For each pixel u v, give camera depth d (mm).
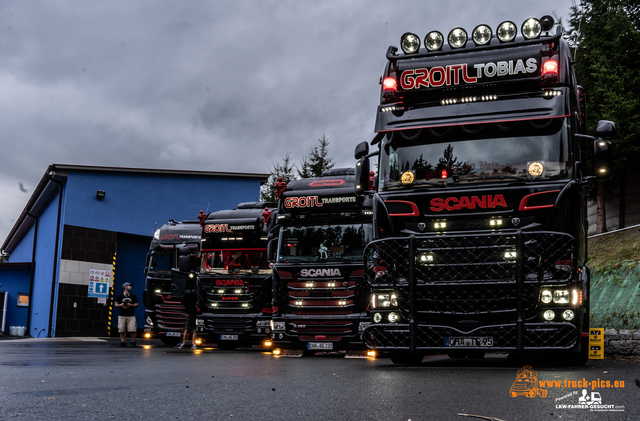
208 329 15000
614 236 18203
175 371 7176
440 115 8078
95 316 25562
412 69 8305
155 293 18562
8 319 30391
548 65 7809
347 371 7129
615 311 11844
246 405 4004
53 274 25359
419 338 7344
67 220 25203
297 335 12383
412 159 8039
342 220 12828
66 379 6000
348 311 12250
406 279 7500
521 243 7094
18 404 4047
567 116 7633
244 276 14945
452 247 7363
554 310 6941
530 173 7508
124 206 26859
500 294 7117
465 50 8234
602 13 21141
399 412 3645
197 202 28469
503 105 7887
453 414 3557
